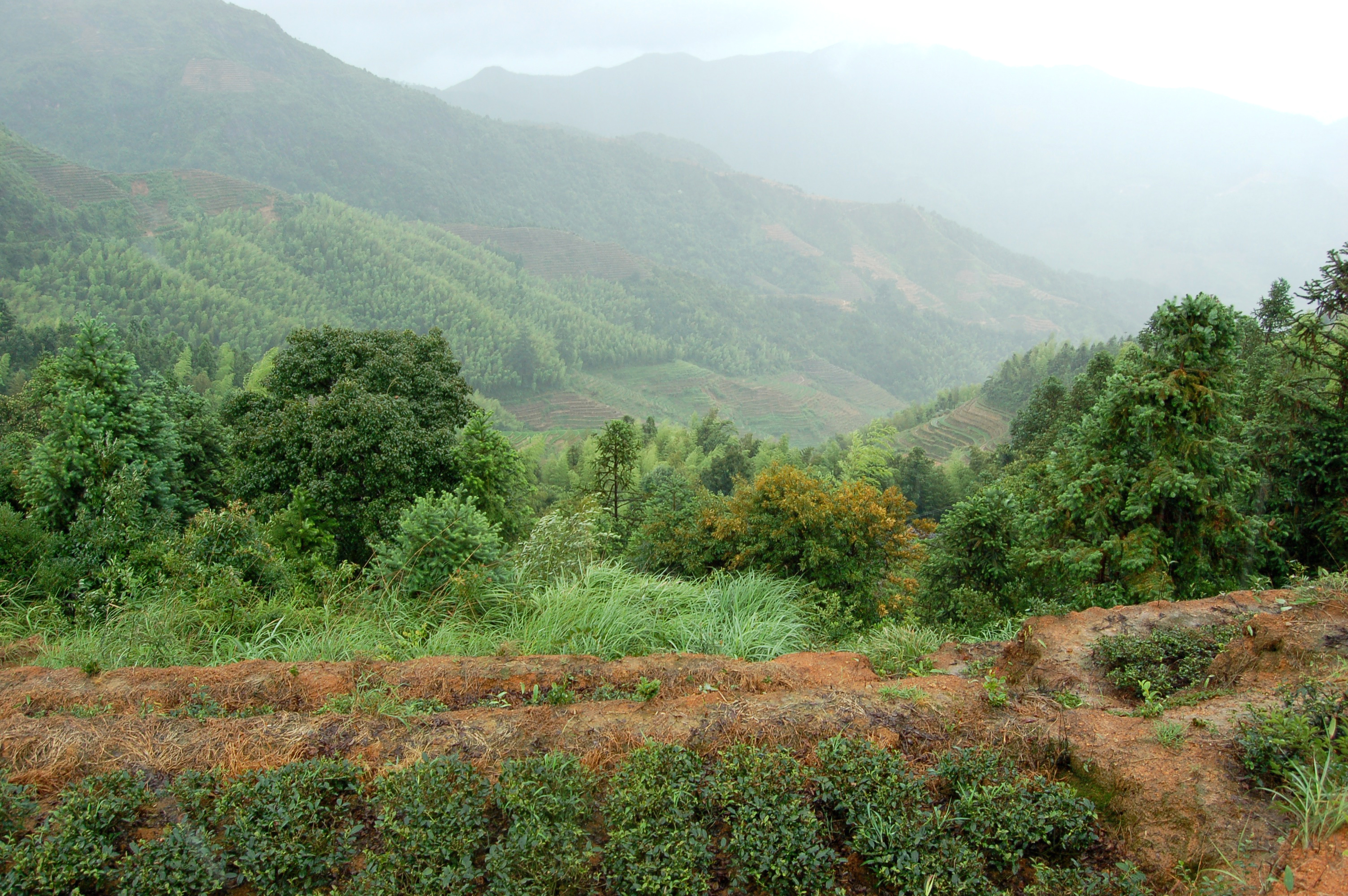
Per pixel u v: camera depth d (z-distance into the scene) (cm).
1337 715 394
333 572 983
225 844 395
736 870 372
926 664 573
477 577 842
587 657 595
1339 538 955
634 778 409
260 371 5288
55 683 563
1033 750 432
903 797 396
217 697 540
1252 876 325
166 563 930
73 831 390
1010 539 1091
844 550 1258
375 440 1639
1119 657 551
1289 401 1025
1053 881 349
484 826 398
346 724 477
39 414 2186
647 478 2736
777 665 574
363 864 390
